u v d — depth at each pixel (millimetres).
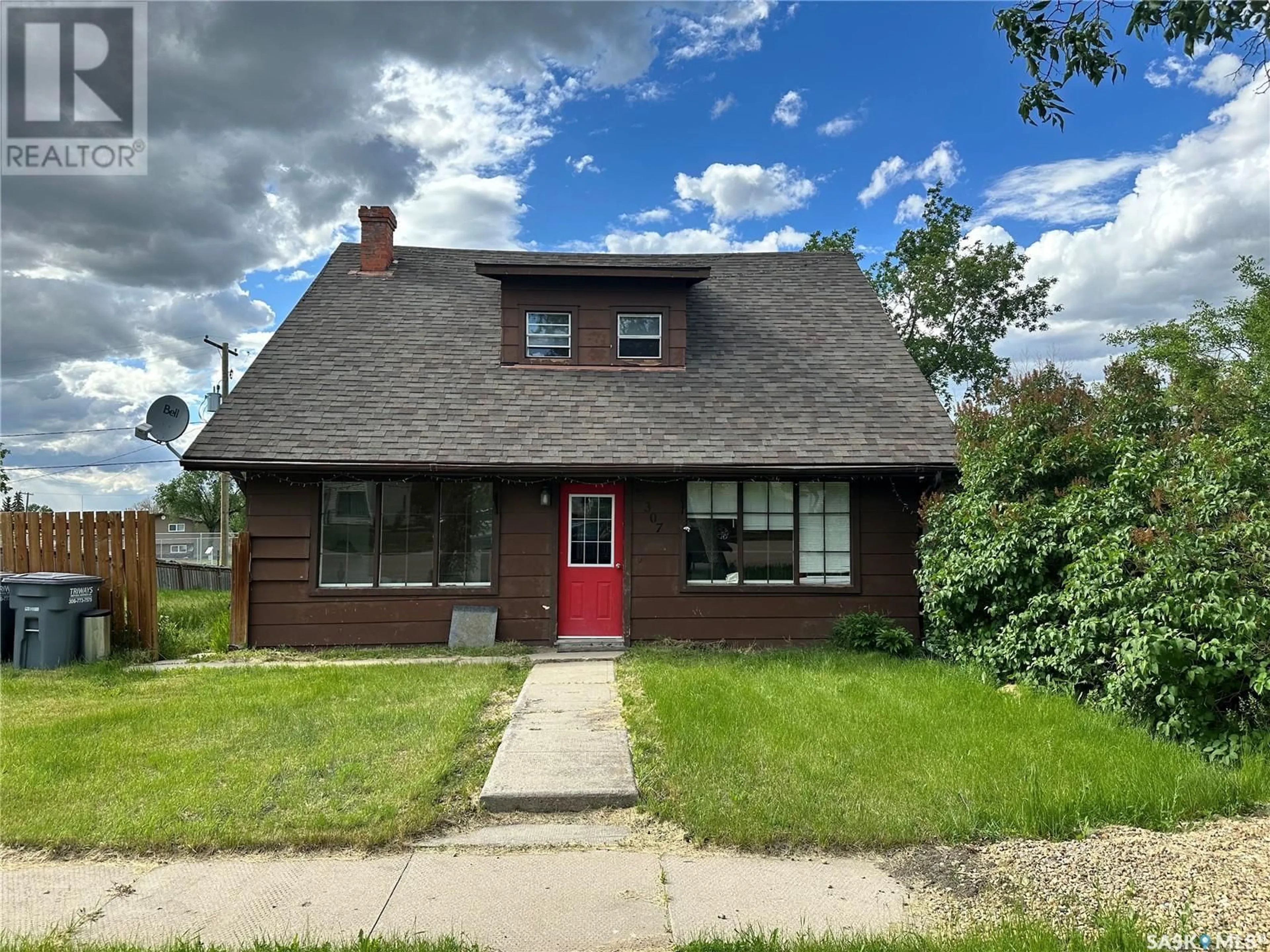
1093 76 4379
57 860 4234
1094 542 7469
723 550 10906
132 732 6273
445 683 7988
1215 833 4352
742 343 12836
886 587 10859
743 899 3789
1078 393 9109
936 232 25406
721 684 7770
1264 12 3721
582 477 10570
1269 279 19828
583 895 3828
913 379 12141
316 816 4629
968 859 4145
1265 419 9023
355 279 13719
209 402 25172
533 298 12148
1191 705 5961
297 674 8617
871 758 5539
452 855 4309
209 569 24094
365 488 10680
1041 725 6316
